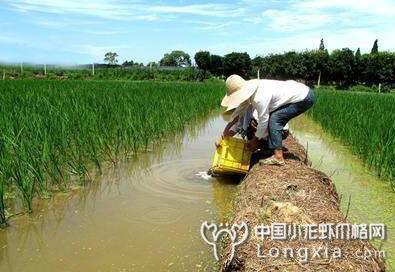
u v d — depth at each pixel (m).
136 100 12.95
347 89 51.53
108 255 4.90
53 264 4.71
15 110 8.82
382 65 51.44
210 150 10.20
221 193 6.98
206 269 4.61
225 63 58.03
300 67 50.12
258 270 3.90
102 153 8.59
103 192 6.99
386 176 8.05
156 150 9.98
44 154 6.88
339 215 5.02
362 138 9.98
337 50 51.72
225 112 6.81
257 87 6.60
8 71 42.25
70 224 5.73
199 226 5.68
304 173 6.25
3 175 6.32
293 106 6.68
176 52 79.50
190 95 19.45
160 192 7.01
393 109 14.99
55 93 14.39
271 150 7.62
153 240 5.27
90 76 45.81
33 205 6.37
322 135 13.84
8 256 4.89
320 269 3.85
